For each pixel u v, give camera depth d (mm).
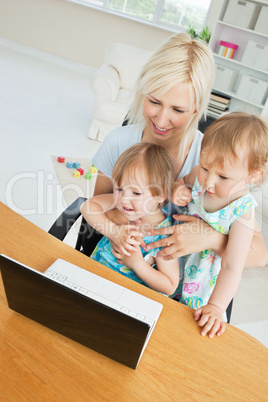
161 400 688
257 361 809
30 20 5746
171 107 971
